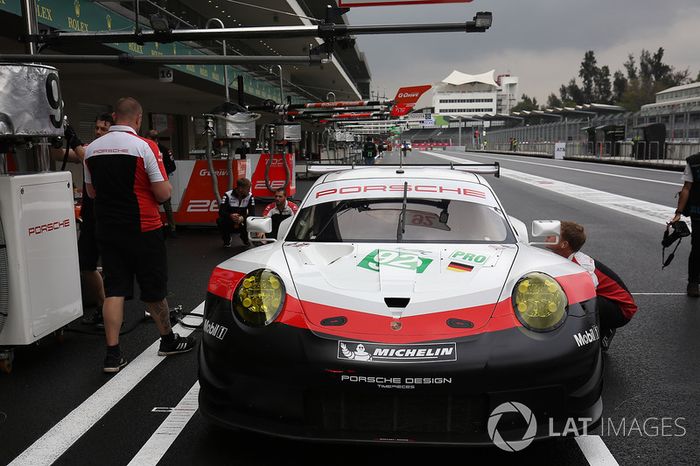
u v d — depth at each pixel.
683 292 5.96
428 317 2.56
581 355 2.55
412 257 3.10
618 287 3.97
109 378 3.78
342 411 2.48
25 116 3.77
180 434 3.00
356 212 3.66
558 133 50.31
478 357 2.43
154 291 3.98
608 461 2.72
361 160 34.09
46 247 4.07
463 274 2.89
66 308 4.34
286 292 2.74
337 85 37.03
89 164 3.79
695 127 29.34
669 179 22.73
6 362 3.86
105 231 3.81
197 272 7.12
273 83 21.52
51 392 3.55
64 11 8.50
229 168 10.21
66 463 2.71
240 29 6.15
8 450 2.84
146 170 3.78
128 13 10.59
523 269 2.92
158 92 16.36
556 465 2.69
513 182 22.08
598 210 13.19
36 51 6.37
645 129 32.53
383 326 2.53
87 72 11.60
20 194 3.78
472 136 104.44
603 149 40.00
